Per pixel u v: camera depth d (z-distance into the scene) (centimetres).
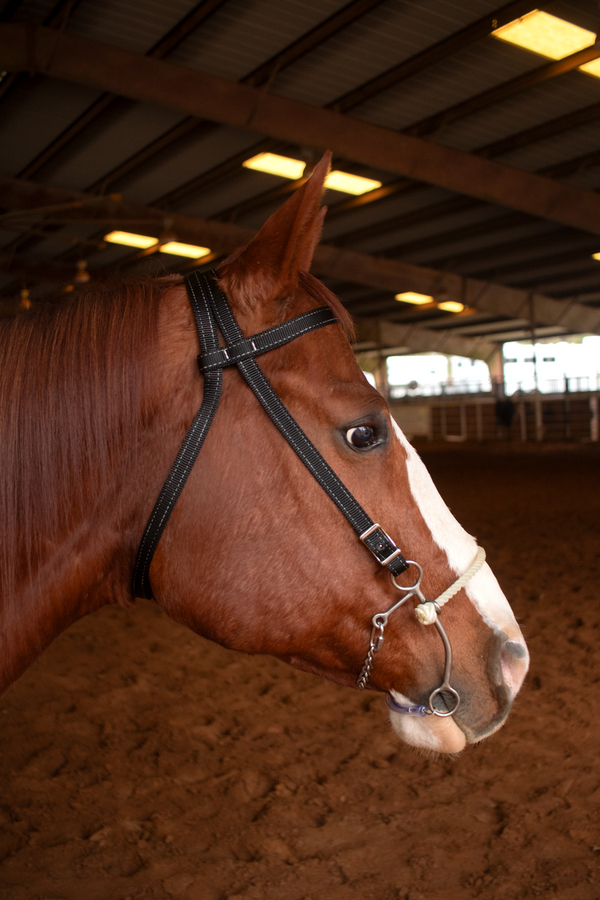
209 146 1488
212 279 114
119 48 1090
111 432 110
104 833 223
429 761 270
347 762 271
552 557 615
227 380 109
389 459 112
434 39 1070
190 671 374
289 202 111
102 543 111
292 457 108
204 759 275
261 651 113
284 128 1253
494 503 977
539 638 403
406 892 193
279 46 1099
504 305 2745
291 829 226
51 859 210
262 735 296
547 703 316
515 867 202
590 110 1305
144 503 111
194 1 980
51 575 110
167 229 1838
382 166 1373
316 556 109
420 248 2311
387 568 111
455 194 1803
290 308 112
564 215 1551
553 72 1143
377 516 110
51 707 325
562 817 228
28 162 1572
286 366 109
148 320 113
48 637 113
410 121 1363
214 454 108
